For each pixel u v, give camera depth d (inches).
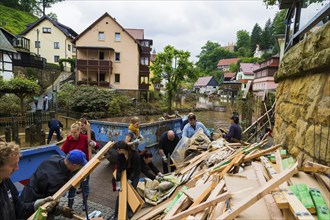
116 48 1219.2
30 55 1194.6
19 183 157.4
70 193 163.6
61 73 1414.9
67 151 186.4
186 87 2733.8
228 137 240.1
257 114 575.5
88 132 198.8
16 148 76.0
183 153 216.8
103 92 898.7
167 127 313.0
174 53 1186.0
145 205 161.5
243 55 3932.1
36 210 92.5
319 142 95.8
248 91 590.9
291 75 142.9
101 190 215.0
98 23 1199.6
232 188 91.4
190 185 151.3
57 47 1587.1
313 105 103.3
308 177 89.9
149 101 1284.4
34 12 2753.4
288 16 208.4
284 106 156.7
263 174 104.0
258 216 71.2
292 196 71.1
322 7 116.3
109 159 265.3
